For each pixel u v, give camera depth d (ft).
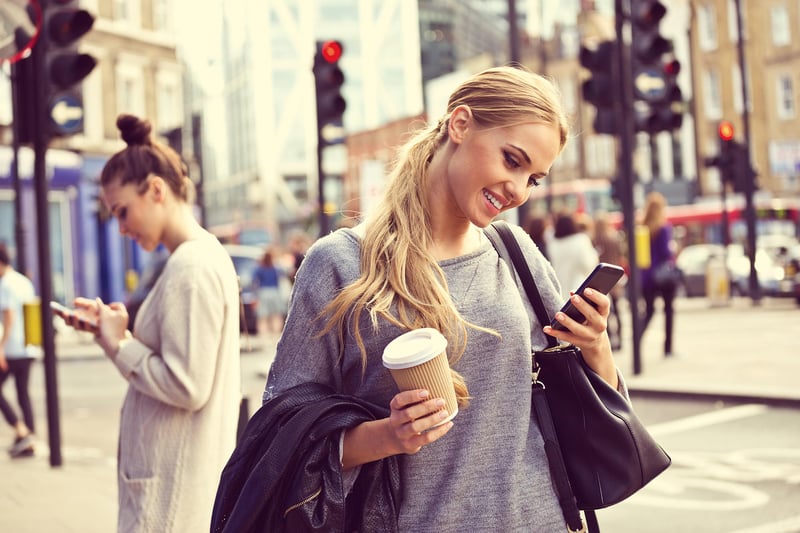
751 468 25.14
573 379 7.57
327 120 40.29
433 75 351.87
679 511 21.61
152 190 11.07
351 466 6.95
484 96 7.26
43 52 27.96
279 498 6.80
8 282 32.71
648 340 58.44
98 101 118.21
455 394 6.70
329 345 7.32
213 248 10.78
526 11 244.01
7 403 32.04
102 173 11.20
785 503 21.77
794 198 173.58
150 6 127.34
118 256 112.98
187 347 10.27
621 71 38.83
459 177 7.30
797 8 172.86
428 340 6.50
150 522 10.23
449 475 7.16
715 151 188.14
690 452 27.37
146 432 10.43
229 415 10.61
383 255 7.33
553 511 7.33
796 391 33.22
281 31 358.84
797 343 50.90
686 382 37.19
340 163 340.59
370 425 6.75
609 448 7.50
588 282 7.47
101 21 119.44
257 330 80.79
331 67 40.22
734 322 68.03
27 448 31.81
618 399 7.67
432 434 6.49
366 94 375.86
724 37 185.47
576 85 219.41
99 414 41.19
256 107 354.54
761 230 124.98
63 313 10.57
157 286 10.64
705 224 132.77
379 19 377.91
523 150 7.15
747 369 40.73
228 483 7.00
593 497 7.50
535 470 7.36
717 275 87.40
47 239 28.58
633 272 39.96
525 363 7.46
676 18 190.80
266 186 352.28
